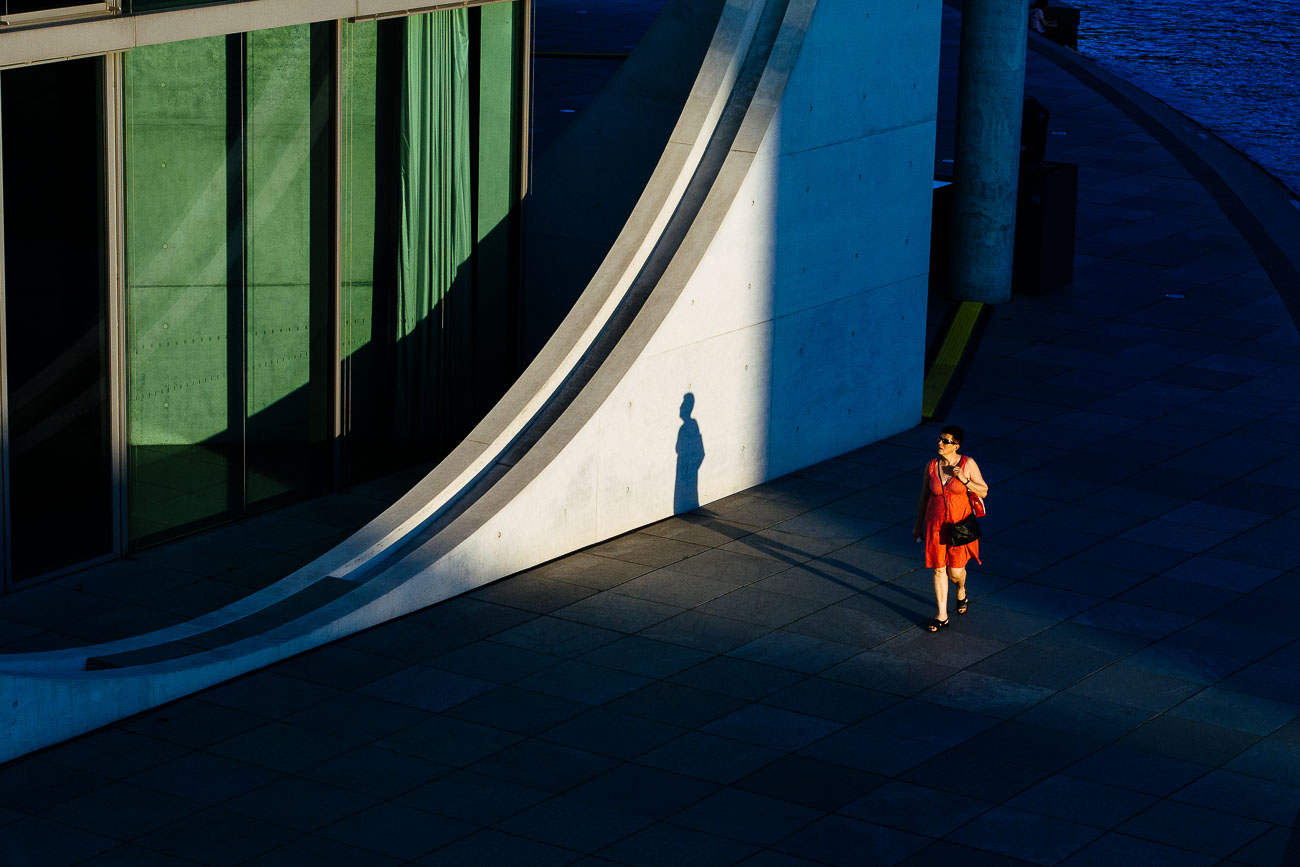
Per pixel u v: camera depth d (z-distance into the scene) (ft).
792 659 44.34
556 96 100.42
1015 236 75.97
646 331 51.37
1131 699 42.65
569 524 50.57
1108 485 56.70
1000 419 62.75
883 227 58.95
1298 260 81.05
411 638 45.14
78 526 49.32
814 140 55.21
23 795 37.04
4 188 45.29
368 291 56.85
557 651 44.52
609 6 131.23
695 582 48.96
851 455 59.57
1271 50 143.64
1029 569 50.24
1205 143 102.01
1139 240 83.71
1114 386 66.08
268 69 52.01
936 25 59.57
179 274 51.21
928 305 74.90
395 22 55.31
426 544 47.73
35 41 43.88
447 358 59.41
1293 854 35.76
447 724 40.57
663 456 52.95
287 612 45.11
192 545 51.85
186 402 52.11
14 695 38.19
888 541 52.26
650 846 35.47
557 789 37.73
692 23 59.47
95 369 48.73
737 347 54.29
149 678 40.98
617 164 61.72
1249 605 48.16
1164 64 137.69
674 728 40.60
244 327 53.11
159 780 37.81
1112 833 36.42
